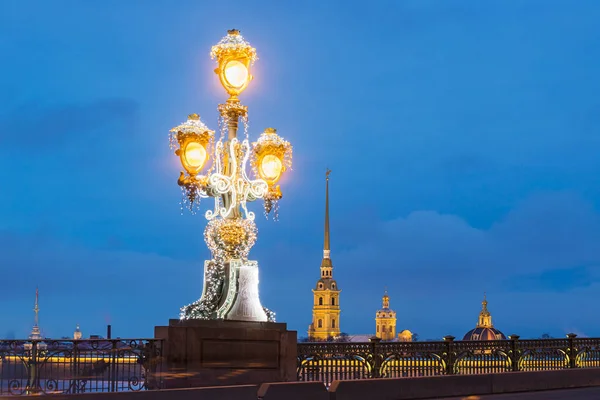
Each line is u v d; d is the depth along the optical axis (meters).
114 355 20.30
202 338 22.08
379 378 23.69
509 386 26.45
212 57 25.31
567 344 32.06
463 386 25.16
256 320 23.66
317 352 24.45
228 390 19.19
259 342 23.12
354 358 25.09
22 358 18.89
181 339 21.69
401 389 23.39
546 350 31.14
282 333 23.66
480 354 28.66
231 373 22.41
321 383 21.28
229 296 23.55
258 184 24.97
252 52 25.23
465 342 28.20
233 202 24.33
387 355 25.92
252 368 22.84
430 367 26.95
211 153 24.58
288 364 23.66
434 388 24.36
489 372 27.81
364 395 22.31
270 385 20.16
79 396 16.89
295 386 20.62
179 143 23.89
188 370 21.66
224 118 24.94
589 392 26.83
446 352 27.48
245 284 23.77
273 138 25.50
